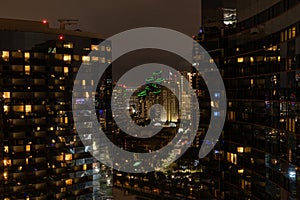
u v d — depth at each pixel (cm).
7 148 9100
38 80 9412
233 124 7525
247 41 7031
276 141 5900
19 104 9206
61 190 9556
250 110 6875
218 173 8044
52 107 9569
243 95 7150
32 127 9331
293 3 5400
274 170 5956
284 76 5653
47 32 9588
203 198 8550
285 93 5619
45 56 9519
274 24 6034
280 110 5778
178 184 12025
